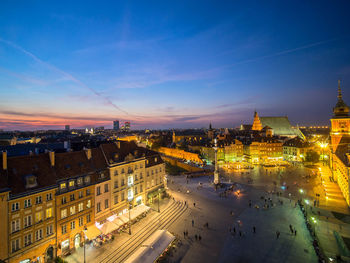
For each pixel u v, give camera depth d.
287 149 130.38
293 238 39.69
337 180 75.50
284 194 65.62
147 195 56.00
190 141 179.25
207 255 34.91
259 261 33.06
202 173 94.12
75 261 33.31
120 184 46.91
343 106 83.44
